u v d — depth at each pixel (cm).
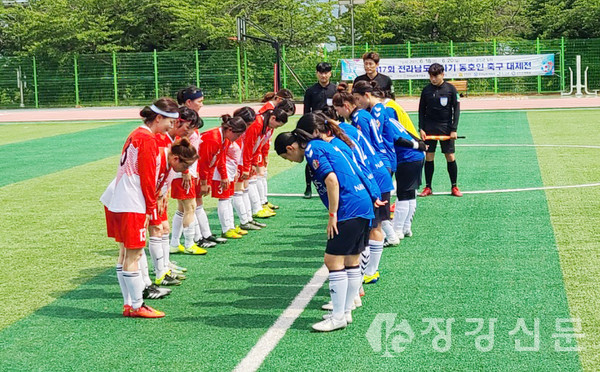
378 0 4325
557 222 912
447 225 924
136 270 611
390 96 907
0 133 2411
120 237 606
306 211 1062
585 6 4069
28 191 1247
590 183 1168
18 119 3080
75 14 4125
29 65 3931
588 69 3656
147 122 607
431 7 4400
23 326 603
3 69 3934
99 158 1677
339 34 4338
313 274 738
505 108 2866
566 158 1449
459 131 2070
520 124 2206
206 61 3803
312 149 564
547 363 500
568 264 730
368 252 648
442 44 3712
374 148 741
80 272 765
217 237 888
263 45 3859
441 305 624
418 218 970
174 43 4266
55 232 946
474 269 726
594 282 670
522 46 3672
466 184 1216
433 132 1108
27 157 1719
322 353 526
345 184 566
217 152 839
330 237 567
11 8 4416
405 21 4450
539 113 2591
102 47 4041
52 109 3819
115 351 542
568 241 819
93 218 1027
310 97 1127
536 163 1402
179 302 659
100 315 628
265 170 1048
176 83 3841
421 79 3675
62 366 517
